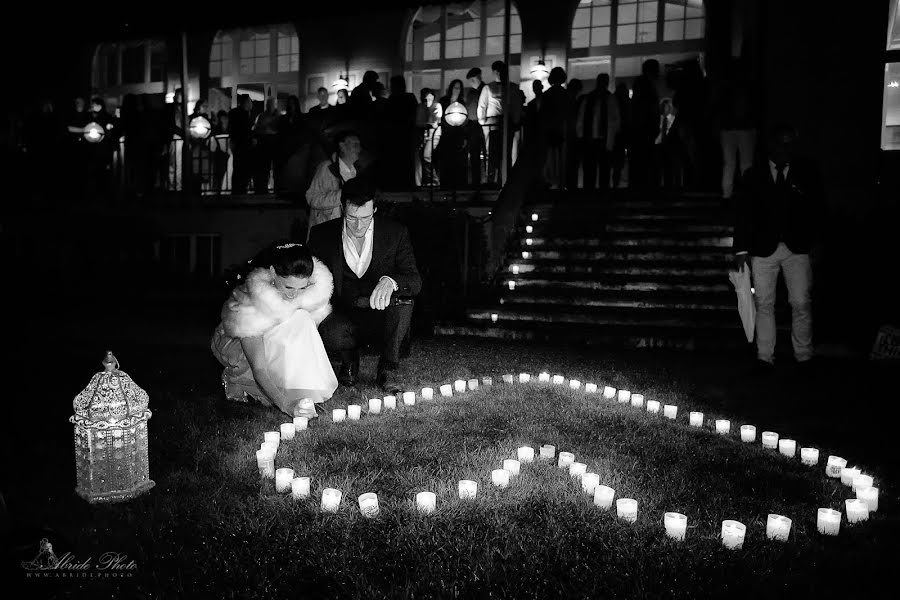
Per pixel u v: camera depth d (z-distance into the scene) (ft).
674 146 40.93
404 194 41.65
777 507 11.52
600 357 25.93
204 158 54.08
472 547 9.41
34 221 50.31
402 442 14.20
